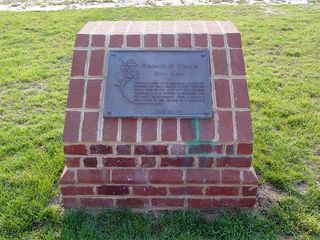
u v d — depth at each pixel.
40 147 3.58
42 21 7.36
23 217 2.73
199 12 7.96
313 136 3.73
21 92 4.64
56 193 2.96
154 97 2.67
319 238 2.59
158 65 2.74
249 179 2.64
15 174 3.18
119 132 2.58
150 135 2.57
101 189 2.71
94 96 2.66
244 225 2.66
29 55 5.74
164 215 2.74
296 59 5.54
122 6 8.84
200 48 2.76
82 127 2.59
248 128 2.58
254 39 6.27
